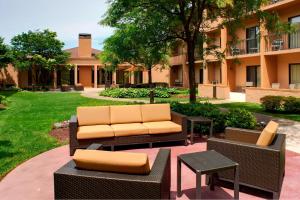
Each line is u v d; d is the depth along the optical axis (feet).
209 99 71.41
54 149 25.13
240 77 81.97
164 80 131.03
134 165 11.27
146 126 25.64
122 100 71.10
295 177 18.26
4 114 46.83
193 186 17.07
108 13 39.83
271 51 63.62
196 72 108.47
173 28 42.24
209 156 15.31
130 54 57.62
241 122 30.19
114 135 24.23
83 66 143.13
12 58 101.30
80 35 141.59
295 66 63.16
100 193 11.37
